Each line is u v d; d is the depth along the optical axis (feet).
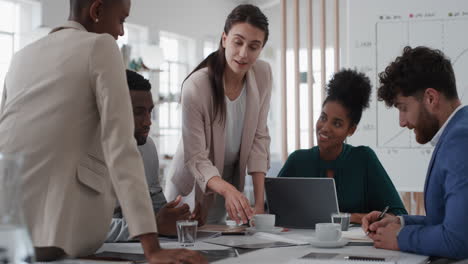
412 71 4.61
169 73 25.20
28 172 3.88
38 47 4.21
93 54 4.01
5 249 1.98
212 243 4.90
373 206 6.85
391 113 11.08
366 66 11.30
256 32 6.15
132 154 3.89
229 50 6.30
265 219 5.76
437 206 4.58
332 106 6.77
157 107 22.85
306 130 26.53
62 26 4.34
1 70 17.74
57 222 3.85
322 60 13.05
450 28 10.80
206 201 6.89
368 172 6.87
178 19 24.26
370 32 11.28
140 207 3.74
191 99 6.49
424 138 4.76
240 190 7.24
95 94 4.04
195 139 6.54
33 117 3.98
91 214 4.09
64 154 3.95
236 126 6.95
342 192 6.83
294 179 6.12
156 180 6.89
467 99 10.71
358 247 4.68
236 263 3.85
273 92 27.91
